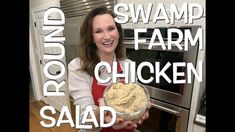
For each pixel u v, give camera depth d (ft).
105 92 2.93
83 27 3.14
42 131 8.14
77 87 3.13
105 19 2.99
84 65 3.14
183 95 3.93
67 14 6.89
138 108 2.68
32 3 9.80
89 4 5.84
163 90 4.22
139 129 4.84
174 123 4.21
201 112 3.79
